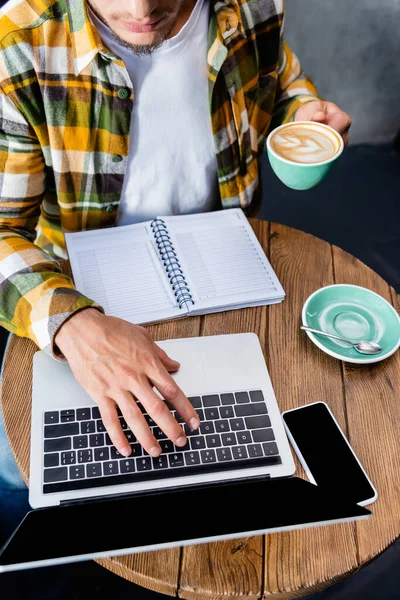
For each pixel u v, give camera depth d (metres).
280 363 0.99
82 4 0.97
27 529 0.72
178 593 0.76
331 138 1.07
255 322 1.04
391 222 2.25
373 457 0.88
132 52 1.04
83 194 1.19
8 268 1.00
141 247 1.14
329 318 1.05
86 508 0.77
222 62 1.12
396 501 0.83
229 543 0.79
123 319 0.98
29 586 1.37
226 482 0.83
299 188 1.08
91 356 0.88
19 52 0.99
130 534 0.72
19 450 0.85
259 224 1.24
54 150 1.10
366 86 2.45
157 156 1.20
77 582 1.39
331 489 0.83
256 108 1.31
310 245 1.20
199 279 1.08
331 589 1.40
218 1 1.10
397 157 2.52
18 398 0.91
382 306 1.05
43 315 0.93
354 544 0.79
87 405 0.90
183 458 0.85
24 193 1.11
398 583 1.41
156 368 0.87
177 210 1.32
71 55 1.01
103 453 0.85
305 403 0.94
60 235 1.34
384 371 0.98
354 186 2.38
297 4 2.24
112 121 1.10
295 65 1.39
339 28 2.30
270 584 0.75
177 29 1.09
